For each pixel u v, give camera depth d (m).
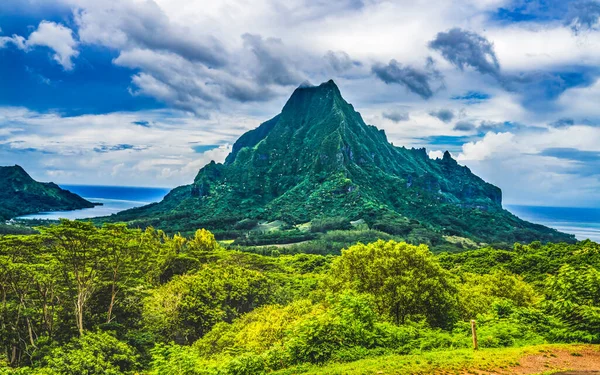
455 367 16.19
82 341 30.17
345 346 20.33
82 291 37.78
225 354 29.59
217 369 19.81
